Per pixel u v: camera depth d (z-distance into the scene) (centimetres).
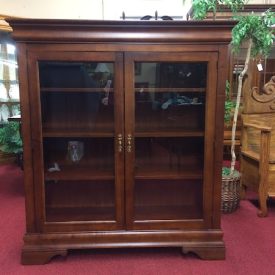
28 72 178
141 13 416
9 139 384
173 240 196
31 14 403
